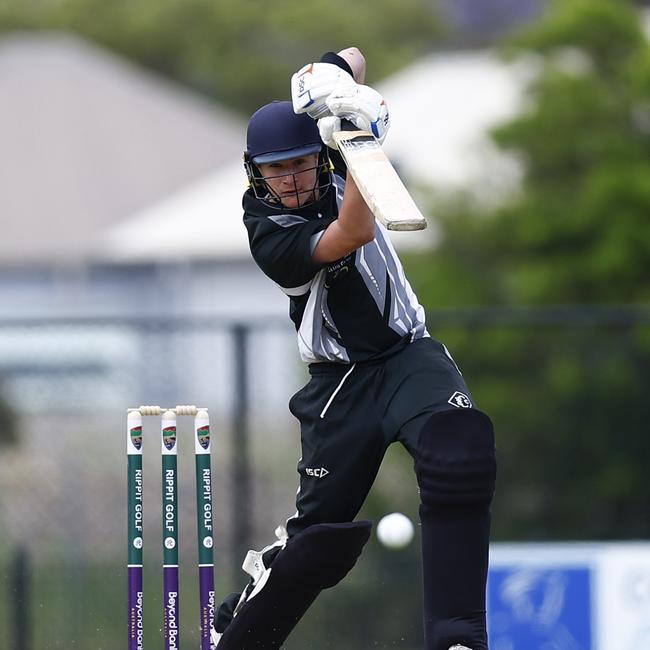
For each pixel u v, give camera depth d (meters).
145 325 33.00
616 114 50.28
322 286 15.66
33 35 160.75
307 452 16.09
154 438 34.84
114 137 113.44
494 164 51.09
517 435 36.22
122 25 159.12
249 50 155.50
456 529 14.68
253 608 16.17
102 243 96.88
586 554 29.75
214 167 114.50
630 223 47.06
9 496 33.97
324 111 14.84
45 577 31.25
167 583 16.94
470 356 37.38
